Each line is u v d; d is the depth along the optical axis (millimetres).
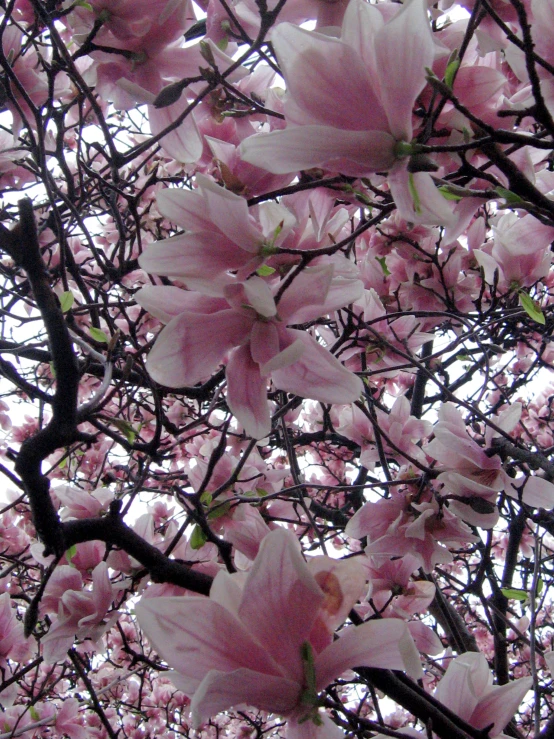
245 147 429
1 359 742
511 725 877
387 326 1135
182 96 747
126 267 1098
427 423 1113
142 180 1418
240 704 435
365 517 907
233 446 1415
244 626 429
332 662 442
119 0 672
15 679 923
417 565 975
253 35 769
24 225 495
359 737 862
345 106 438
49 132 1113
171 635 425
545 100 561
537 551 805
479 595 1234
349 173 464
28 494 544
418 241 1208
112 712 1843
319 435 1643
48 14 688
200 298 515
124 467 1069
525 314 1223
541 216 513
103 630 827
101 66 736
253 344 500
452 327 1329
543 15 521
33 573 1640
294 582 424
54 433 521
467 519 850
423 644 930
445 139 551
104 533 613
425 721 592
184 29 704
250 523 744
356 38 433
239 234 478
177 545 910
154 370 493
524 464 950
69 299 796
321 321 1149
